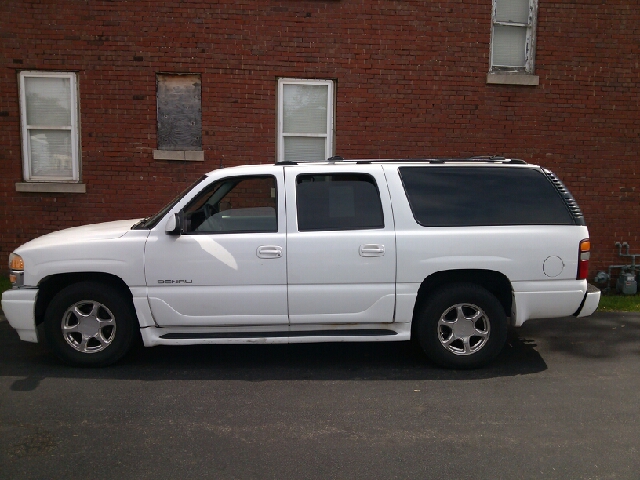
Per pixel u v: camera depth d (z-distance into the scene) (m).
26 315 5.40
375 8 8.85
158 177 8.93
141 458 3.81
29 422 4.34
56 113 8.85
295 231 5.38
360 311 5.40
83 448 3.94
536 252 5.41
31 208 8.89
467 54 8.99
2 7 8.55
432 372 5.53
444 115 9.07
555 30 9.05
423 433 4.20
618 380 5.34
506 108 9.12
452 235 5.37
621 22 9.05
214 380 5.27
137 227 5.62
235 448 3.95
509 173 5.62
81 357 5.49
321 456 3.84
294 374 5.45
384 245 5.34
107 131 8.82
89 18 8.64
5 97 8.73
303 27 8.83
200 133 8.96
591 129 9.20
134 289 5.34
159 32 8.71
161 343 5.41
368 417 4.47
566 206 5.57
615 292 9.27
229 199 5.49
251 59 8.82
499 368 5.66
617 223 9.34
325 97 9.04
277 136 9.05
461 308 5.50
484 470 3.68
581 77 9.12
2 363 5.68
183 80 8.88
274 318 5.39
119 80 8.76
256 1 8.74
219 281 5.34
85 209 8.93
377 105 9.01
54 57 8.67
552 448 3.97
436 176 5.57
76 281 5.62
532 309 5.48
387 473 3.64
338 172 5.53
